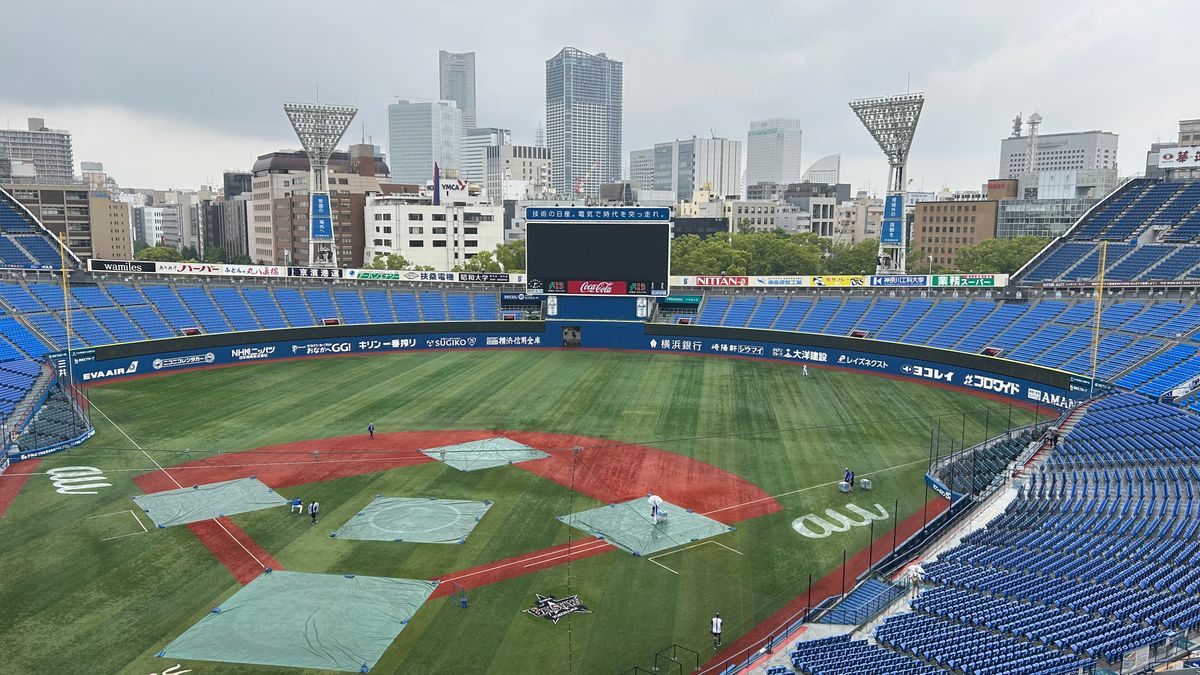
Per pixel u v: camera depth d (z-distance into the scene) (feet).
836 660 89.15
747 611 110.63
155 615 106.73
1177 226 307.58
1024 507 138.31
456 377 265.13
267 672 94.38
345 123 350.64
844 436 195.62
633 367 286.66
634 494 154.92
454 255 617.62
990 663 83.35
